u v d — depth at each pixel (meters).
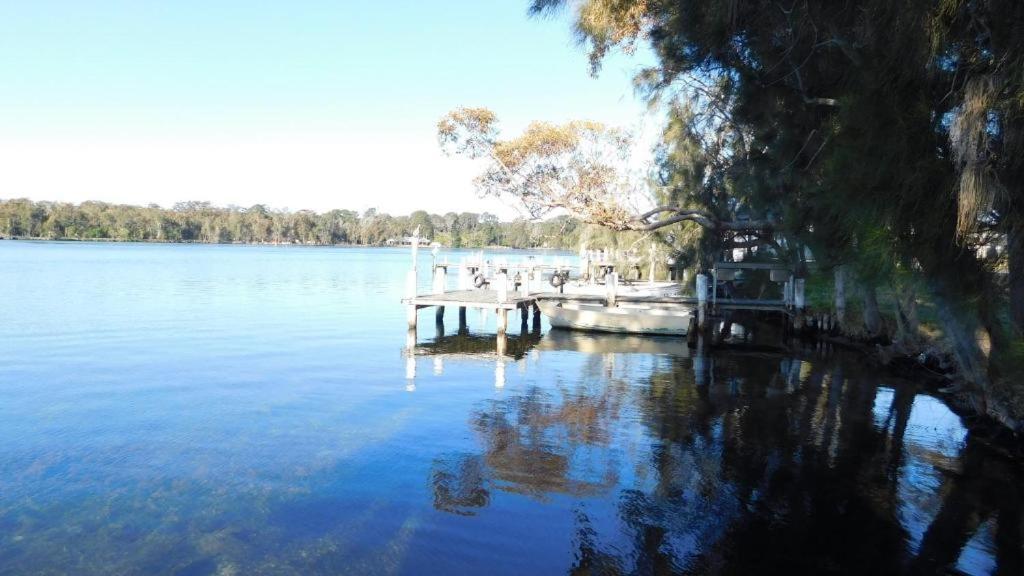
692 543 6.22
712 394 12.72
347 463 8.33
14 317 22.80
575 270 47.44
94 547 5.99
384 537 6.24
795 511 7.01
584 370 15.34
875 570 5.77
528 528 6.47
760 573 5.67
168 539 6.16
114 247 108.06
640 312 21.45
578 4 11.91
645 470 8.20
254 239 134.38
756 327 25.20
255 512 6.78
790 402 12.08
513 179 19.97
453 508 6.93
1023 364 8.09
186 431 9.70
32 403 11.30
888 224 6.36
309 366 15.11
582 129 19.12
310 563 5.73
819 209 9.50
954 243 6.07
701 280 20.97
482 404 11.62
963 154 5.37
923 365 14.97
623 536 6.32
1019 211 5.61
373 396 12.12
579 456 8.72
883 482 7.91
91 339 18.39
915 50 5.84
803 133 11.16
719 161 22.25
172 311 25.44
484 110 19.67
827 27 7.84
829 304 22.55
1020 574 5.73
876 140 6.29
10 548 5.96
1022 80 5.02
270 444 9.09
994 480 8.03
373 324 23.31
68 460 8.37
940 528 6.64
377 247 164.62
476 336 21.64
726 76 11.49
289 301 30.64
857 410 11.51
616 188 19.52
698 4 8.95
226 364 15.14
